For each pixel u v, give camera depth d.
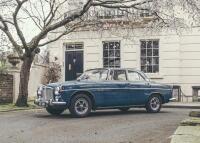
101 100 16.53
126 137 11.51
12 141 10.85
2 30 20.67
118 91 16.97
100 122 14.47
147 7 19.25
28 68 19.84
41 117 15.97
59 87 15.71
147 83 17.88
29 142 10.75
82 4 21.58
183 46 24.86
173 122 14.51
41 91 16.45
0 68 21.83
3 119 15.18
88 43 26.22
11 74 21.89
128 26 23.88
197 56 24.64
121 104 17.14
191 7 19.19
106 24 23.17
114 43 25.91
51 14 20.56
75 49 26.58
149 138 11.30
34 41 19.56
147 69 25.38
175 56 24.81
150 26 22.00
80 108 16.05
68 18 19.47
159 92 18.12
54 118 15.64
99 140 11.05
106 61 26.05
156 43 25.25
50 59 26.69
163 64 25.02
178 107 21.61
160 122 14.51
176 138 10.34
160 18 19.53
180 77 24.83
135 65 25.48
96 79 16.91
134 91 17.42
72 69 26.58
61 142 10.77
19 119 15.21
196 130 11.55
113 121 14.76
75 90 15.90
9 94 21.81
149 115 16.89
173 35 24.81
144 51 25.44
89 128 13.07
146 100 17.80
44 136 11.60
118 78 17.17
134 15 21.86
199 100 24.25
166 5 19.11
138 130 12.68
